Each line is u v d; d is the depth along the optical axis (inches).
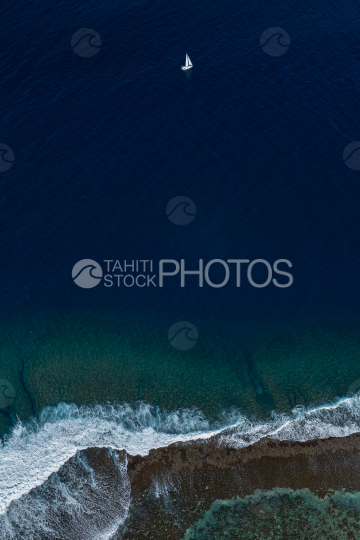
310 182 2773.1
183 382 2116.1
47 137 2957.7
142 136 2979.8
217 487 1839.3
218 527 1759.4
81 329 2267.5
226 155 2893.7
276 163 2854.3
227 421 1999.3
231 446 1929.1
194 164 2849.4
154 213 2642.7
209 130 3014.3
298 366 2175.2
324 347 2236.7
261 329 2290.8
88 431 1962.4
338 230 2586.1
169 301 2369.6
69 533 1739.7
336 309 2349.9
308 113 3095.5
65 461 1881.2
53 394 2065.7
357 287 2410.2
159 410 2031.3
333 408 2037.4
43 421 1987.0
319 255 2506.2
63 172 2800.2
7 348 2199.8
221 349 2228.1
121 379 2118.6
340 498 1820.9
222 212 2650.1
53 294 2369.6
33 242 2532.0
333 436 1952.5
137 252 2506.2
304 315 2333.9
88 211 2645.2
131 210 2655.0
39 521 1755.7
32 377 2111.2
